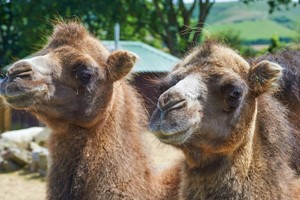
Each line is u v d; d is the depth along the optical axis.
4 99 7.12
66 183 7.33
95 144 7.33
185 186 6.41
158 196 7.30
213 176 6.21
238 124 6.08
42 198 13.67
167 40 37.25
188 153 6.21
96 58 7.59
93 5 35.22
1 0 36.88
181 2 36.19
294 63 7.39
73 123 7.39
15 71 7.02
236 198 6.12
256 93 6.19
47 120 7.39
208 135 6.05
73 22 8.11
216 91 6.05
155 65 21.02
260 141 6.29
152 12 38.00
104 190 7.19
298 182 6.52
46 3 34.22
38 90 7.12
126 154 7.36
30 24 34.62
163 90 6.30
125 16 36.97
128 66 7.53
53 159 7.50
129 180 7.25
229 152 6.14
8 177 15.46
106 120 7.42
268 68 6.11
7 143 17.39
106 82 7.53
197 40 7.30
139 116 7.76
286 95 7.24
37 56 7.47
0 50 37.16
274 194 6.16
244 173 6.15
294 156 6.70
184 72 6.21
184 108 5.83
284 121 6.57
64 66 7.41
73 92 7.38
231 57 6.27
